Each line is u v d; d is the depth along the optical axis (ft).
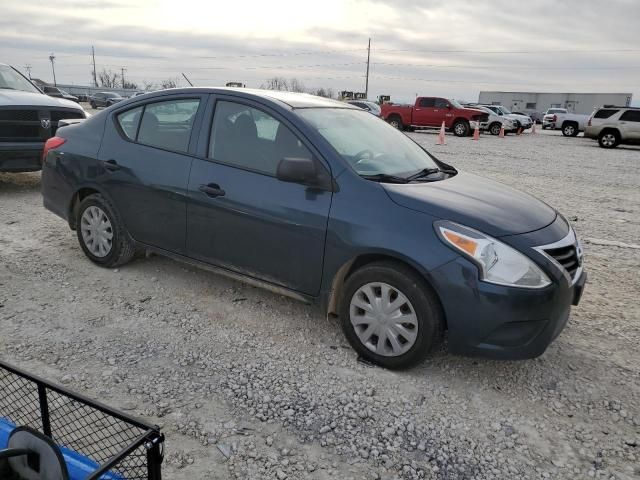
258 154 12.50
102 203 15.19
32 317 12.79
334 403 10.02
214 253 13.19
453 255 10.07
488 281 9.94
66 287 14.61
